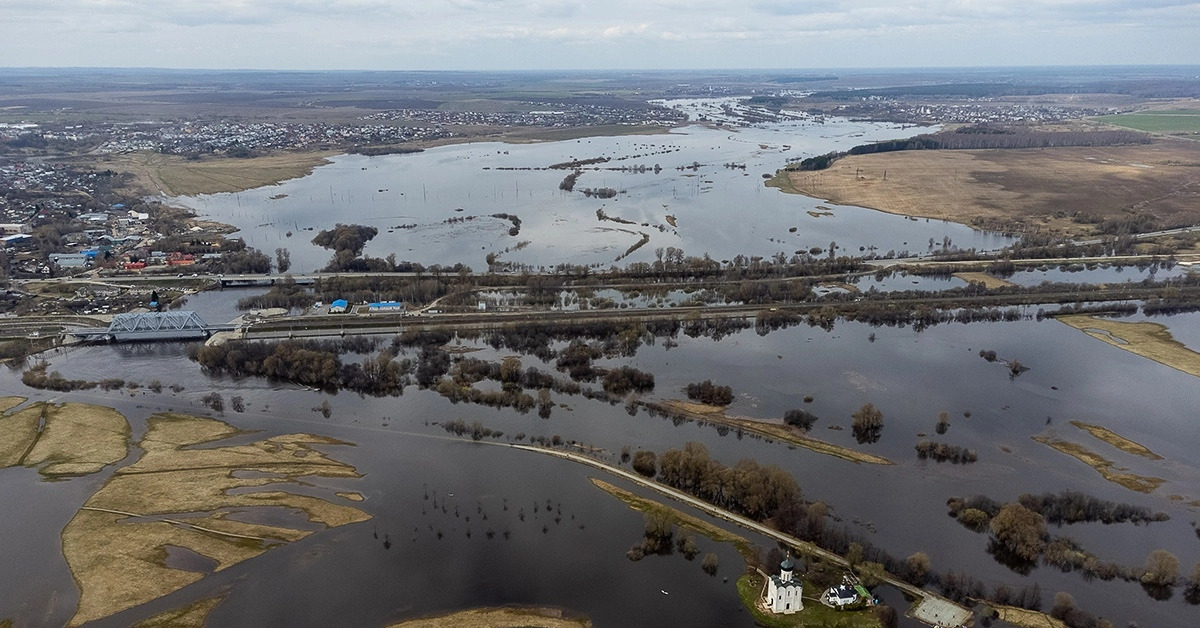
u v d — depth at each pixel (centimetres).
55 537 15788
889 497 17425
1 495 17312
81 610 13725
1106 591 14325
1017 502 17012
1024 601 13788
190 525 16200
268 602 13962
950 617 13438
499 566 15025
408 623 13488
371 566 15000
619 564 15112
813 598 14012
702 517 16675
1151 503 17175
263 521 16412
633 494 17575
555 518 16638
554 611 13800
